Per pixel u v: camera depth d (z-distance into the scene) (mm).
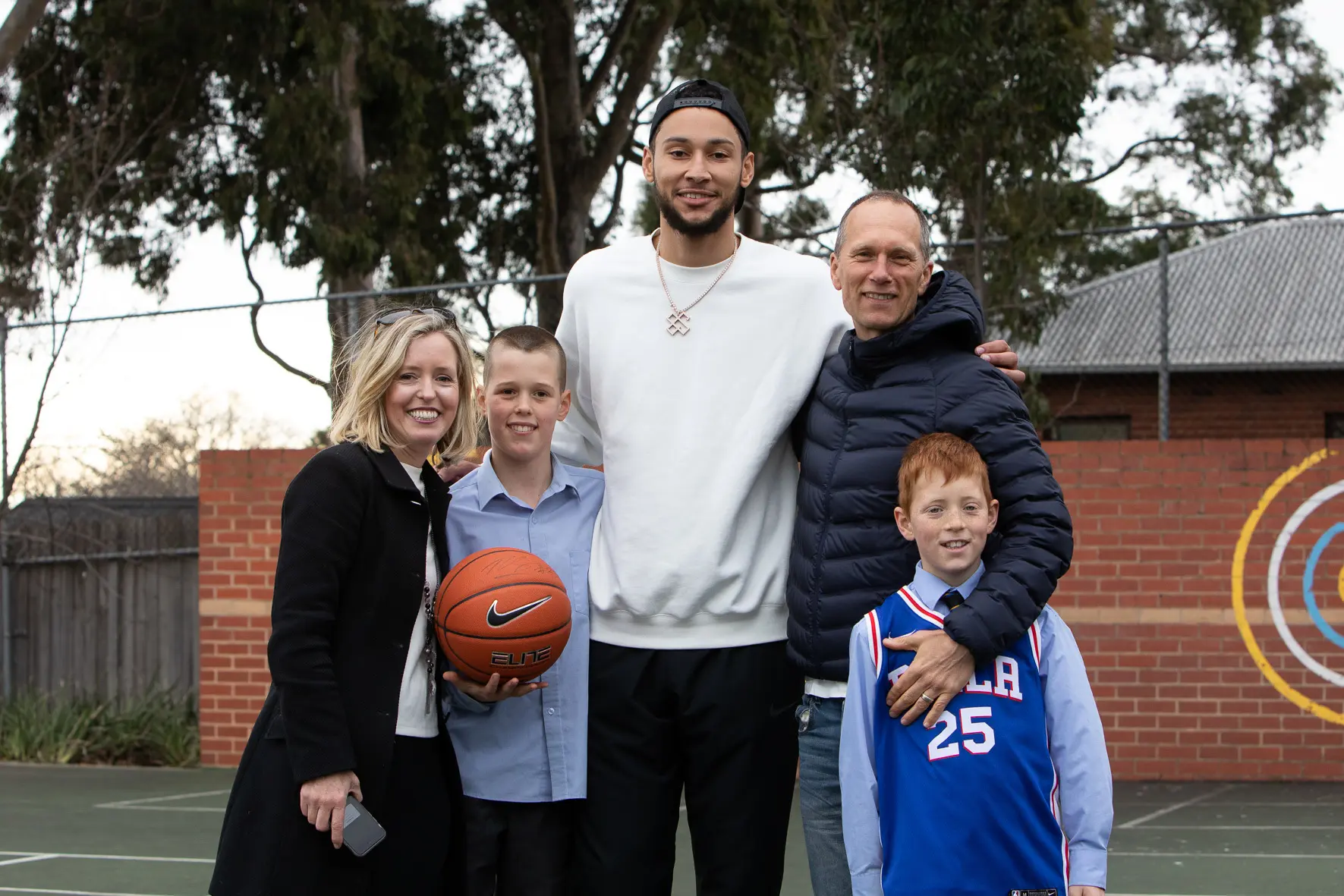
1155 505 9156
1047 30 9617
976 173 9844
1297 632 9016
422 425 3348
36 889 6293
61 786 9414
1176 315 20891
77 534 11664
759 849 3590
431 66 16609
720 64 15781
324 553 3164
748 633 3596
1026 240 9664
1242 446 9102
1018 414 3209
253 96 15141
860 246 3283
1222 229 25328
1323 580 9008
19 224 14148
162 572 11578
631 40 19062
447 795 3393
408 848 3268
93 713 11008
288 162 14336
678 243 3701
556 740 3623
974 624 2941
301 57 14641
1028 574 3004
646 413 3668
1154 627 9125
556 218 17766
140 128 15344
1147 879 6336
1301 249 22125
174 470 11391
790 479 3756
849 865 3080
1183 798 8445
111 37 14445
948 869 2916
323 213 14797
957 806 2936
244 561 10312
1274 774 8992
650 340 3709
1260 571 9055
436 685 3395
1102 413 20156
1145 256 26719
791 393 3615
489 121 18609
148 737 10625
